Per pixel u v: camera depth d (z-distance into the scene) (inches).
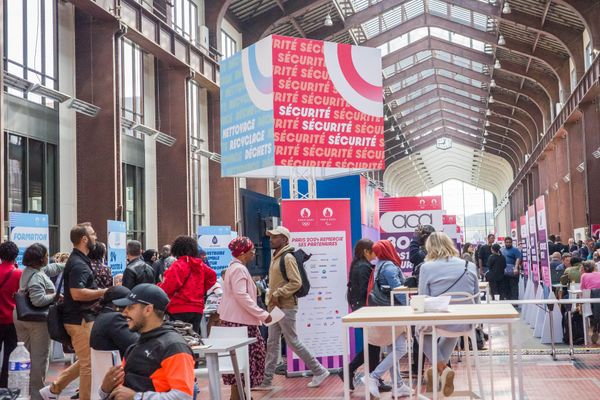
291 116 366.3
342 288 383.6
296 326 369.4
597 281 473.4
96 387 230.7
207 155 1064.2
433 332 232.7
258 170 427.2
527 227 631.2
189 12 1025.5
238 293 292.5
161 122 956.0
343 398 324.5
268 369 353.1
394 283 327.6
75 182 732.7
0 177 529.0
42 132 679.7
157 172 949.2
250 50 379.9
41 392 288.8
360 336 404.2
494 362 427.8
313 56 374.0
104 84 735.7
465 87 1756.9
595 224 995.3
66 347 292.0
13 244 336.5
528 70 1433.3
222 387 370.9
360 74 385.7
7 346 331.9
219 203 1125.1
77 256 279.4
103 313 234.2
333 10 1235.9
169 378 156.3
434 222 543.5
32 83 631.2
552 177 1501.0
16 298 308.8
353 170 421.1
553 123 1349.7
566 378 362.0
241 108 389.4
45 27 687.7
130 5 790.5
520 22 1155.3
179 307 310.0
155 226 939.3
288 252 344.5
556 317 506.0
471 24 1334.9
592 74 946.7
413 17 1378.0
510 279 714.2
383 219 548.4
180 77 956.6
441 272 264.7
